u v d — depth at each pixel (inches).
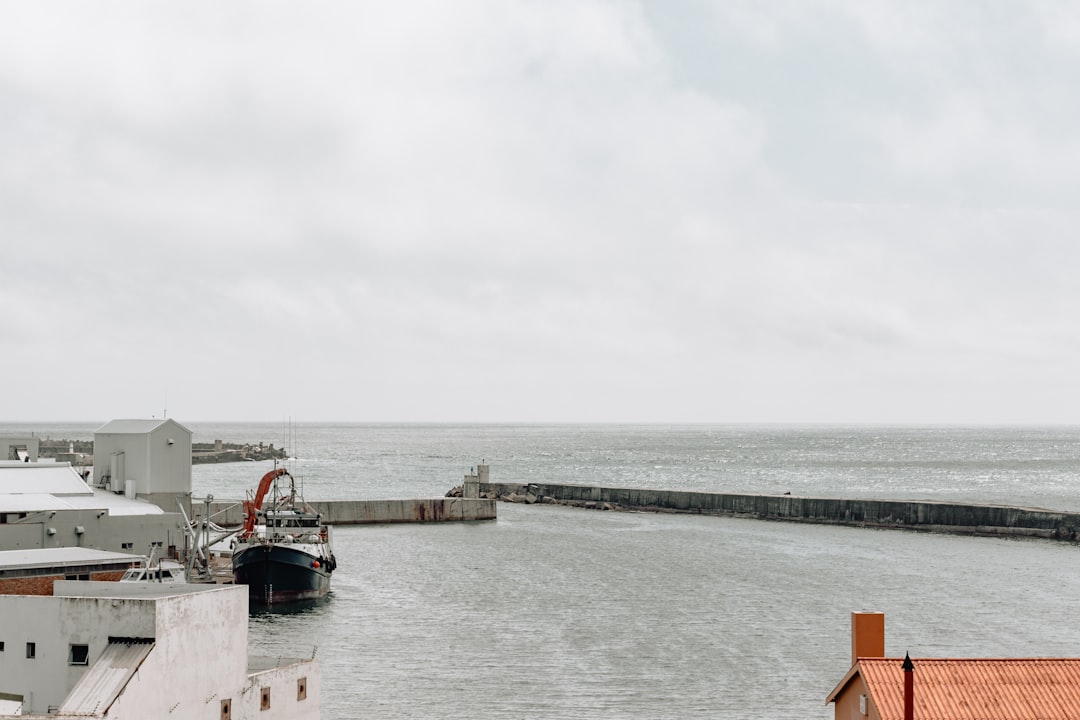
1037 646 3191.4
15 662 1609.3
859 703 1460.4
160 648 1560.0
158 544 3722.9
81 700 1464.1
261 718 1807.3
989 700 1382.9
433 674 2822.3
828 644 3218.5
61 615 1594.5
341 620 3577.8
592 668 2903.5
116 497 4247.0
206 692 1665.8
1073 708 1366.9
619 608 3806.6
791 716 2477.9
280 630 3403.1
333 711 2480.3
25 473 4060.0
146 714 1523.1
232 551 4338.1
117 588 1838.1
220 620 1705.2
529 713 2471.7
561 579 4520.2
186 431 4490.7
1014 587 4360.2
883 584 4407.0
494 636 3304.6
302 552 3951.8
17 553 2529.5
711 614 3690.9
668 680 2778.1
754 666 2938.0
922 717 1359.5
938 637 3324.3
